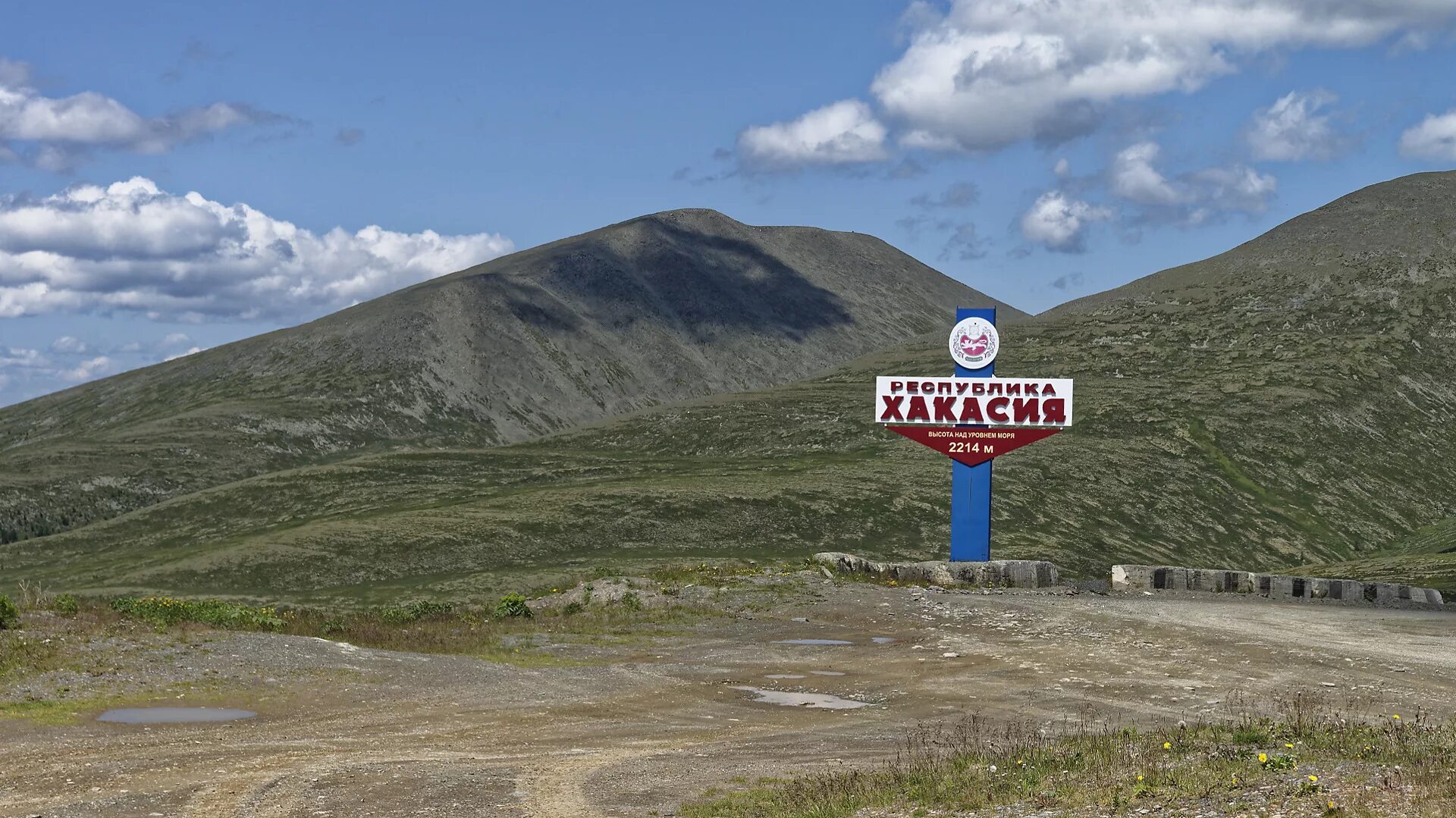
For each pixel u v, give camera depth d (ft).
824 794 43.34
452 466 471.21
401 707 67.82
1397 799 34.94
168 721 60.85
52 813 41.39
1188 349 563.07
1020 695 75.31
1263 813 34.81
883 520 351.67
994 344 171.53
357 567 303.48
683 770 51.44
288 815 41.83
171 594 287.28
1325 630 111.24
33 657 71.67
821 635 110.01
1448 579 247.70
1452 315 572.51
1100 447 426.92
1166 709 68.49
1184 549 352.08
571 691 76.59
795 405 564.71
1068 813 37.58
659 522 340.18
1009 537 335.06
